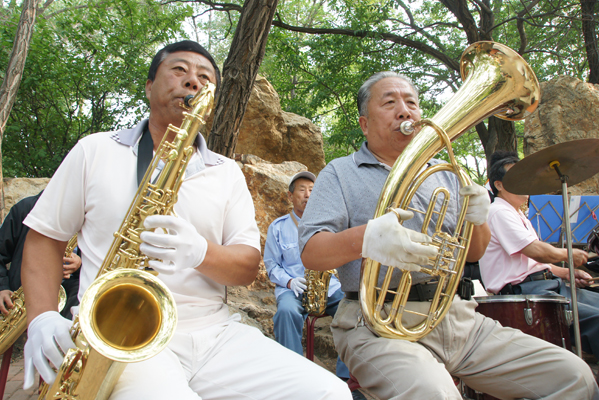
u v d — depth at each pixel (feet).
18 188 16.97
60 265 5.90
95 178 5.81
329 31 40.01
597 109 22.09
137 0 34.99
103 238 5.71
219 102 13.02
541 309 8.39
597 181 19.94
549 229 14.25
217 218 6.26
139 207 5.37
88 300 4.03
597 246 10.62
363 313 5.77
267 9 12.63
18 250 9.95
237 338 5.80
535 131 22.93
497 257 11.61
